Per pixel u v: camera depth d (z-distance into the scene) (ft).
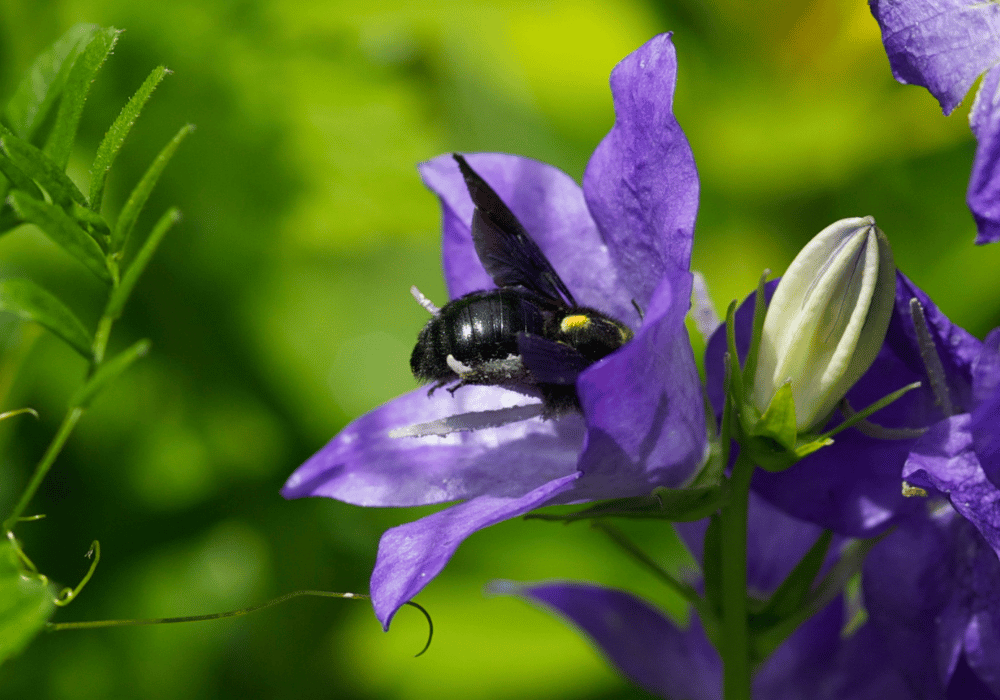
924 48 1.43
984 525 1.45
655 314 1.43
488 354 1.51
